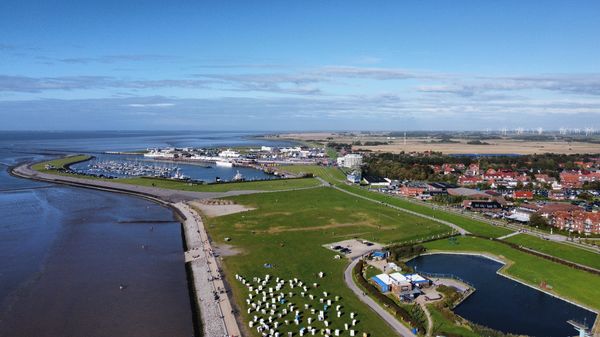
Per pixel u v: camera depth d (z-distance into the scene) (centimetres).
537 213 19250
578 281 12500
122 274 12719
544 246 15700
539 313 10750
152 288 11719
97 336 9144
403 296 11144
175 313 10244
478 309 10969
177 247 15525
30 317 9956
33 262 13625
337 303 10869
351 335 9225
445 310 10350
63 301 10819
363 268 13438
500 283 12794
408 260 14788
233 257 14462
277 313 10306
